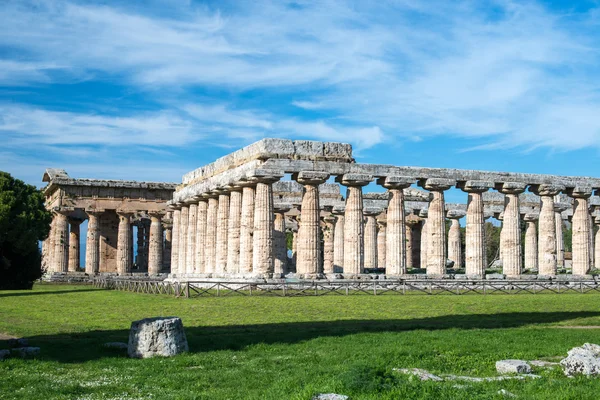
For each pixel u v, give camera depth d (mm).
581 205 73938
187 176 80938
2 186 74250
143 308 44281
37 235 76375
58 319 39250
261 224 61688
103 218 104000
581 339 29766
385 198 89375
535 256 91875
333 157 64000
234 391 20688
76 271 103312
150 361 25047
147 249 117375
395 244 65562
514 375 22500
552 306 45156
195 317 38969
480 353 26453
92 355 26469
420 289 55781
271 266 61750
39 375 22766
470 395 19359
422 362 24562
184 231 80938
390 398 18797
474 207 69062
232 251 67250
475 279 64438
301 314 40156
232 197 67500
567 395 19375
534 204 91688
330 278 61812
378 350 26688
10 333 33312
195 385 21375
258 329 33656
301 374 22406
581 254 73312
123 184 99000
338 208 85812
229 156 69188
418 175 66500
